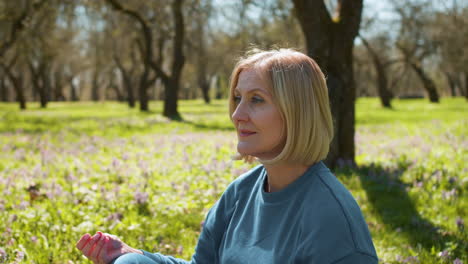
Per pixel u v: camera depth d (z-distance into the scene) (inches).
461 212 197.6
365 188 241.3
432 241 159.0
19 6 865.5
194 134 524.1
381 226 181.2
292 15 731.4
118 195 207.3
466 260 141.2
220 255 69.8
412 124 703.7
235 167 277.3
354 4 289.7
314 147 56.1
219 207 73.6
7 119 859.4
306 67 56.2
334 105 289.9
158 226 172.4
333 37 288.5
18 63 1476.4
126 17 1155.3
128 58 1660.9
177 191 225.8
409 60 1520.7
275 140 57.2
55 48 1263.5
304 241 53.1
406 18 1268.5
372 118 882.8
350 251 50.2
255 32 931.3
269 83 55.7
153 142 435.5
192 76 2347.4
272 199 59.7
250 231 62.6
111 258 68.4
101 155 354.3
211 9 902.4
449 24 1249.4
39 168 265.7
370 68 2301.9
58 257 138.4
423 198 219.9
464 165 289.0
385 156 335.9
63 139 483.5
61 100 2539.4
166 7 1021.2
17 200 201.5
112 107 1665.8
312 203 54.5
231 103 62.2
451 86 2289.6
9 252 136.9
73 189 221.9
